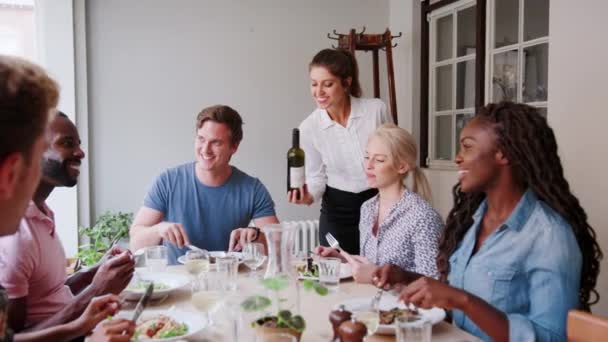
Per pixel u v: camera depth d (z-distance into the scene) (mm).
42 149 815
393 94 3746
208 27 3842
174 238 2135
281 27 4016
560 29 2727
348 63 2732
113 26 3633
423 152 4109
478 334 1487
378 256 2059
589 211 2600
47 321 1429
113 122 3662
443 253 1684
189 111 3824
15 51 3539
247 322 1282
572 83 2666
